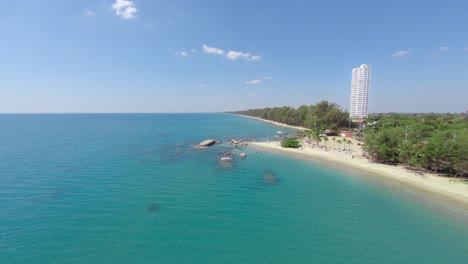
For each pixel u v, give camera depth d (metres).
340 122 138.38
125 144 87.12
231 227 28.06
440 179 46.09
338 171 53.94
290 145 85.00
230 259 22.44
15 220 28.17
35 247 23.22
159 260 22.02
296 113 178.12
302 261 22.33
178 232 26.66
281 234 26.81
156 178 45.59
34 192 37.00
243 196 37.72
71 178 44.22
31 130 139.50
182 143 91.69
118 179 44.34
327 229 28.05
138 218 29.48
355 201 36.38
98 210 31.28
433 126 99.94
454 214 31.92
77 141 92.50
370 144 62.88
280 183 44.72
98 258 21.94
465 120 121.75
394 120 121.50
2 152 67.88
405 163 57.03
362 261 22.45
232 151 76.75
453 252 23.91
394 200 36.81
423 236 26.72
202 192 38.84
